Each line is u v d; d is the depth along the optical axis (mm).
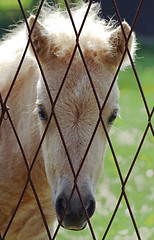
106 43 3162
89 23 3369
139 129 10531
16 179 3674
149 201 6562
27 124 3635
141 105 12992
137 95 14367
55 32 3240
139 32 28422
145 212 6156
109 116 3062
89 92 2951
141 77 17219
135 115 11789
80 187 2779
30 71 3684
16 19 19281
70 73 3012
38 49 3174
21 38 3809
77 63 3041
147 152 8820
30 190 3691
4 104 2539
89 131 2918
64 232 5625
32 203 3771
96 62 3082
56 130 2977
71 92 2943
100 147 3021
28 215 3838
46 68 3129
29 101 3613
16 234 3941
